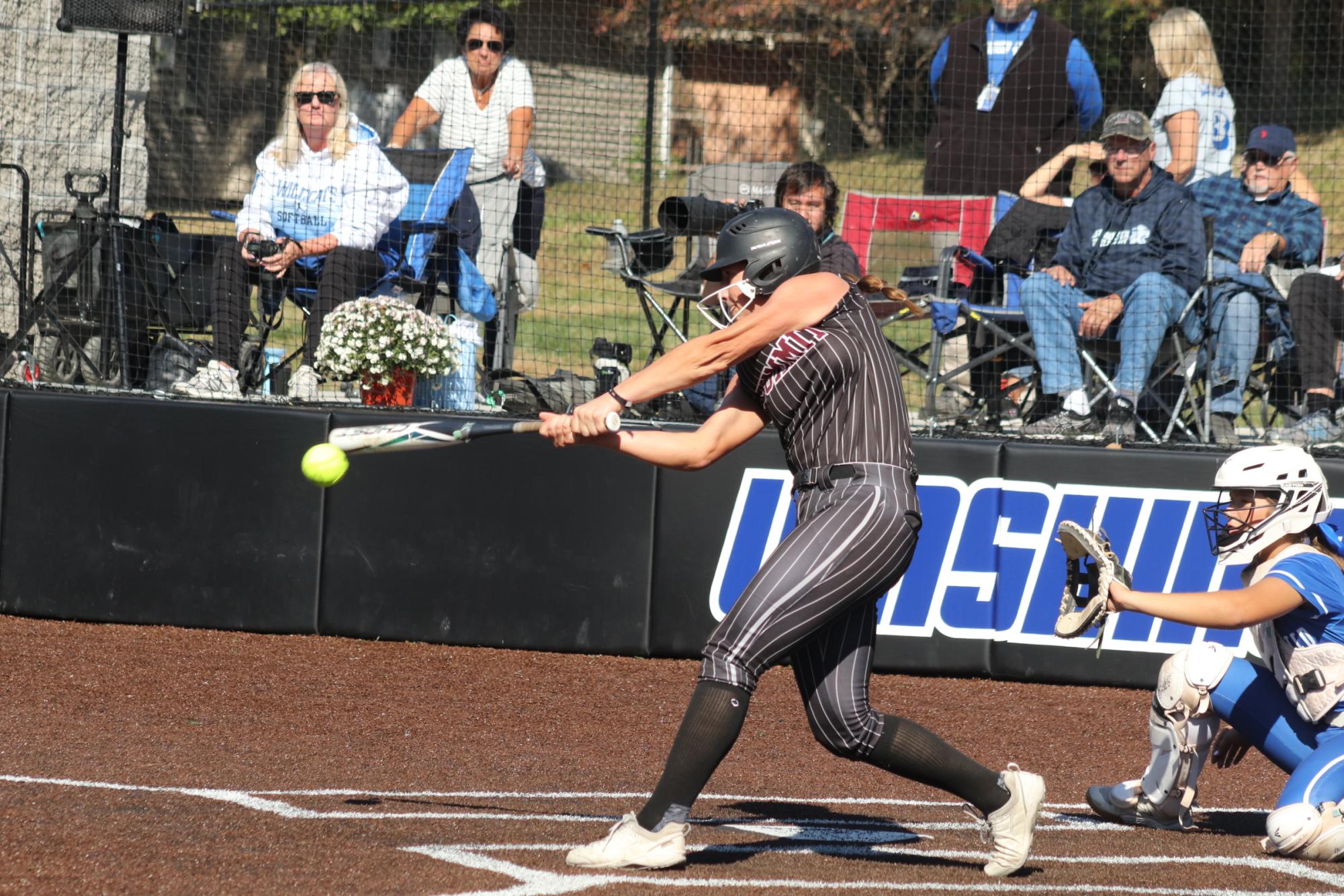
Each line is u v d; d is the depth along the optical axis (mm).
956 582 24312
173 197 42250
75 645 23844
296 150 29297
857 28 56062
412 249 29719
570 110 52281
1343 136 45688
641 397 13086
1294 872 13648
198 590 25422
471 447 25062
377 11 47531
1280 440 25203
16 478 25750
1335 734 14523
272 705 20625
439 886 12141
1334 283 26016
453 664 23891
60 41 36375
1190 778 15227
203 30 43094
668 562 24719
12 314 34500
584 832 14344
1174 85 33062
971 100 34156
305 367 28266
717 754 12711
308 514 25250
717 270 13258
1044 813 16219
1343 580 14430
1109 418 25531
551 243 43219
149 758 17172
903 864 13625
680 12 53438
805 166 26047
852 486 12750
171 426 25422
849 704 12859
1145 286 26109
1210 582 23469
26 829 13422
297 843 13391
